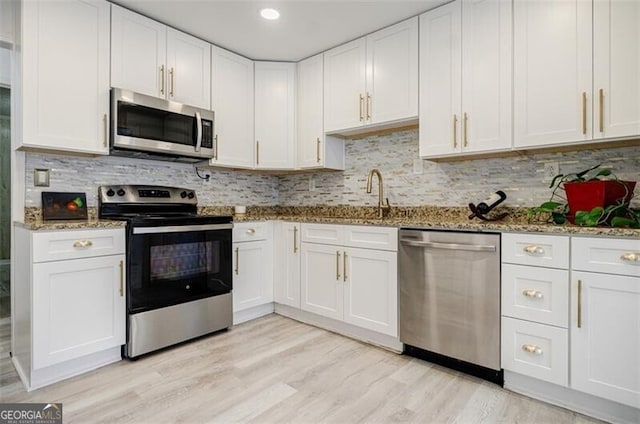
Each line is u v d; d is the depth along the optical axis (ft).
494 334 6.28
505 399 5.88
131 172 8.97
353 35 9.07
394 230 7.62
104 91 7.47
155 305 7.51
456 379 6.53
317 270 9.16
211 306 8.54
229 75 9.89
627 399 5.06
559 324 5.62
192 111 8.79
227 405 5.63
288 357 7.41
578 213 5.89
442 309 6.91
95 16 7.34
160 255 7.61
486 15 7.10
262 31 8.85
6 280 10.87
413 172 9.38
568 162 7.16
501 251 6.20
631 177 6.49
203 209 10.53
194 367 6.92
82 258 6.53
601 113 5.90
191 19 8.31
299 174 12.09
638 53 5.61
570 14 6.19
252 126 10.50
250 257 9.65
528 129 6.63
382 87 8.71
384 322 7.80
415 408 5.59
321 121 10.09
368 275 8.09
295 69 10.73
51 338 6.17
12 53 7.16
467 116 7.35
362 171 10.46
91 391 6.01
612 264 5.16
